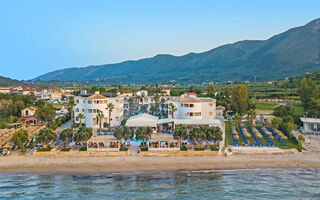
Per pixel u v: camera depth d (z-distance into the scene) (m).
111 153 64.25
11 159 61.81
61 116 120.75
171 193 46.62
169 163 60.34
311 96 119.56
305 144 74.50
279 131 85.38
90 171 56.25
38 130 92.06
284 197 45.34
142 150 65.06
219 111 121.25
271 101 178.38
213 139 67.00
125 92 168.75
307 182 51.47
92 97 94.38
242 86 124.50
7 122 106.25
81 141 69.81
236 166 59.12
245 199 44.75
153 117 93.94
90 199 44.22
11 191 47.00
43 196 45.22
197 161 61.34
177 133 67.31
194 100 95.75
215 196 45.69
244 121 111.31
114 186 49.31
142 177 53.53
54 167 58.09
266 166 59.31
